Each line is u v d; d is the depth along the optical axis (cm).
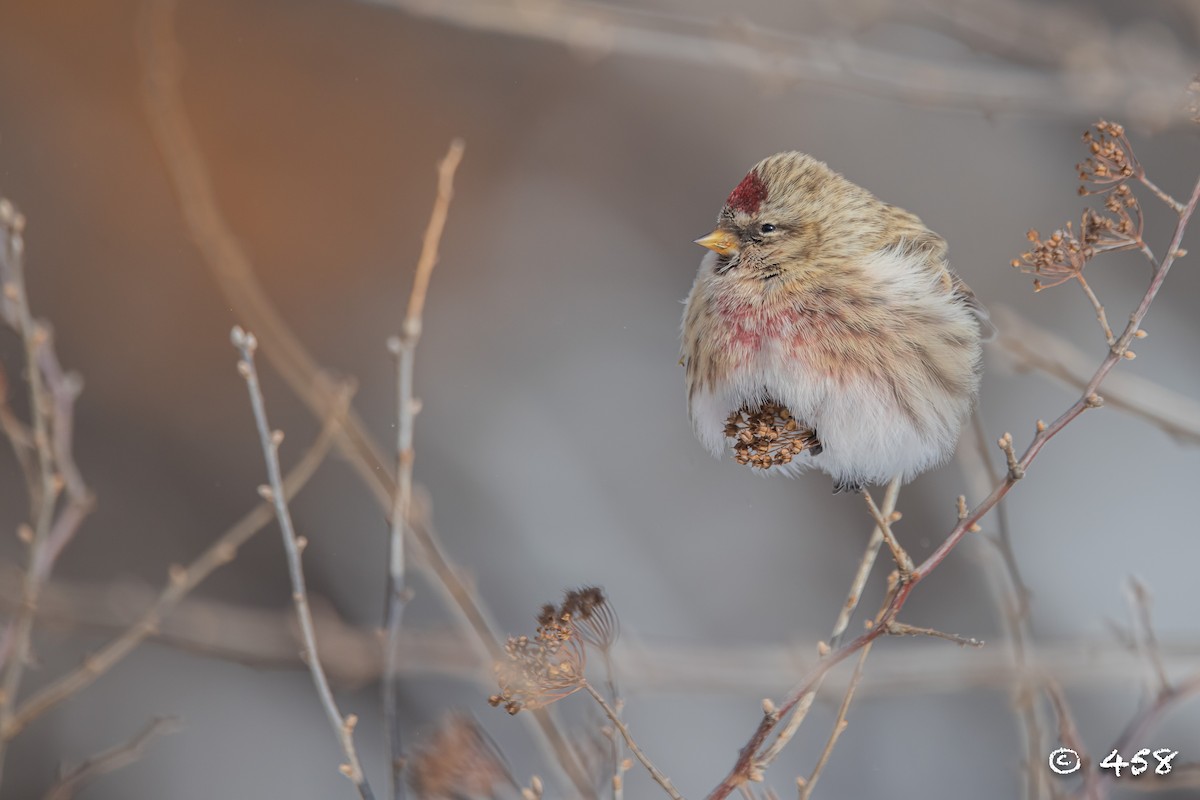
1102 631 351
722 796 307
